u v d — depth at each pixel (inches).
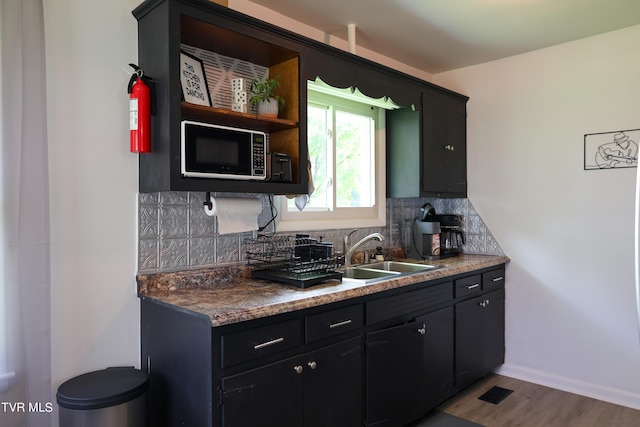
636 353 106.3
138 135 69.4
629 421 98.7
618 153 108.5
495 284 123.0
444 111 126.3
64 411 61.1
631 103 106.6
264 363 65.3
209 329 59.1
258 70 91.9
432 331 98.9
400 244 133.8
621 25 105.0
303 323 70.6
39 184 64.2
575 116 115.1
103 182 72.6
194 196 83.1
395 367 87.9
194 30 73.6
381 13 97.5
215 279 84.7
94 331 71.6
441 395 101.8
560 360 117.8
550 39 113.2
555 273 118.9
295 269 87.7
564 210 117.2
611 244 109.9
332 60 92.0
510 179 127.0
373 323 83.9
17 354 62.1
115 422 60.8
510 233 127.2
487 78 131.1
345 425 77.6
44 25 66.4
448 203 141.1
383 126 126.4
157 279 77.1
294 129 86.6
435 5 93.4
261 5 93.7
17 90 62.6
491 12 96.9
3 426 61.6
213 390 59.0
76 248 69.9
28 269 63.1
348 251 112.5
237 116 76.3
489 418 100.3
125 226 74.8
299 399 69.6
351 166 121.0
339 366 76.6
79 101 70.3
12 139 62.2
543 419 99.8
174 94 67.0
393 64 128.5
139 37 74.6
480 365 116.4
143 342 75.2
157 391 71.1
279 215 99.0
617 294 109.0
